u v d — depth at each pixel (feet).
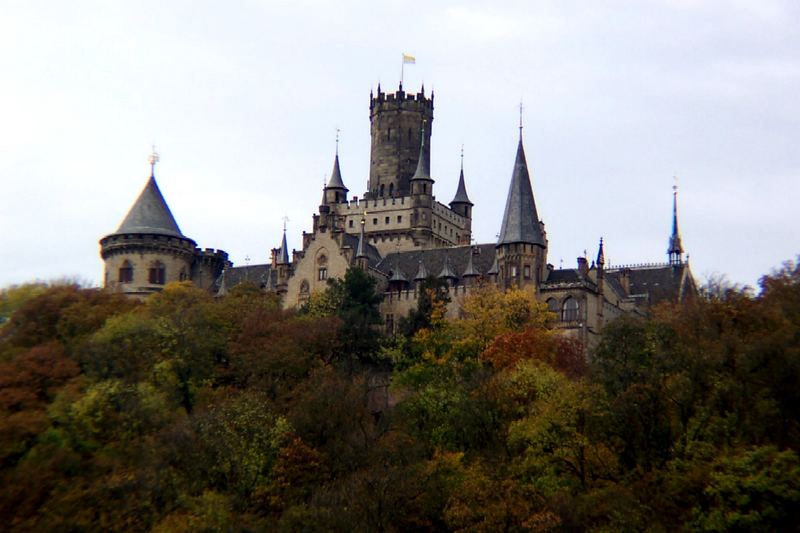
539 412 317.22
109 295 417.28
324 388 344.49
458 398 339.57
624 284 514.68
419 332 431.43
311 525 286.25
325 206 533.55
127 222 532.73
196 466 307.99
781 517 271.28
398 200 585.22
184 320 389.19
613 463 302.25
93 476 301.43
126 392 333.83
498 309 437.58
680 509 284.00
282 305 496.23
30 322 388.57
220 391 363.76
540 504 289.33
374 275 499.92
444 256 513.04
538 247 481.05
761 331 325.21
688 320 342.64
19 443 306.96
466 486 294.46
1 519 284.82
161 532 281.13
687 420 302.25
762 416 295.28
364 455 319.06
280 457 315.78
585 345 456.45
